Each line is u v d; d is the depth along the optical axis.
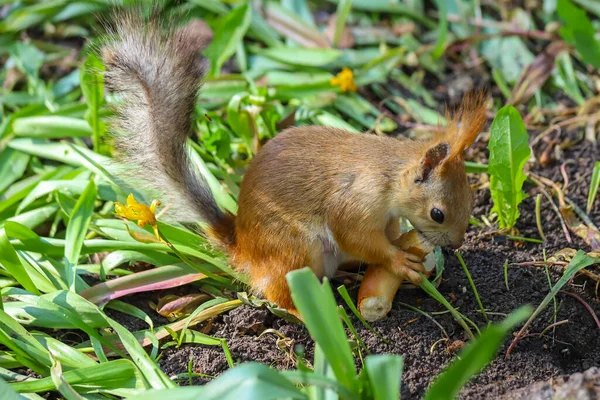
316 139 6.74
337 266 7.04
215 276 6.90
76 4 10.48
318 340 4.92
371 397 5.15
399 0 10.77
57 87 9.51
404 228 7.41
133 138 7.04
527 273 7.04
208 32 10.05
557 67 9.58
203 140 8.20
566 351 6.36
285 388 4.64
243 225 6.71
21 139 8.62
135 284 6.91
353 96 9.32
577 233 7.55
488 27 10.48
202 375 6.17
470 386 5.91
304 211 6.51
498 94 9.68
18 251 7.00
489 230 7.63
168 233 7.16
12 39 10.27
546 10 10.62
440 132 6.70
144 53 6.93
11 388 5.36
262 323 6.60
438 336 6.39
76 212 7.18
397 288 6.66
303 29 10.19
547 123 9.16
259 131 8.48
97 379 5.93
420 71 9.93
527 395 5.57
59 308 6.38
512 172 7.15
